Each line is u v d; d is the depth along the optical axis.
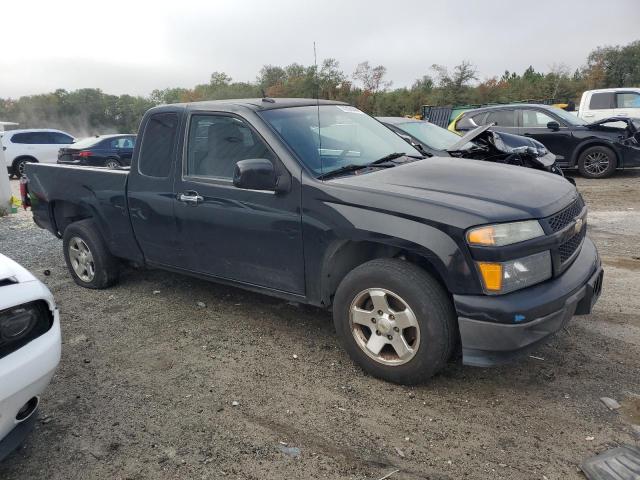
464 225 2.96
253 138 3.90
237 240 3.98
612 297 4.64
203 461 2.75
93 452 2.87
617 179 11.21
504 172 3.76
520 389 3.28
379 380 3.44
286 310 4.67
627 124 11.17
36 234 8.39
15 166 17.33
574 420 2.95
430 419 3.02
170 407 3.26
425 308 3.10
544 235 3.06
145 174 4.57
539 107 11.86
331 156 3.87
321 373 3.58
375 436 2.89
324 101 4.72
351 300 3.41
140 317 4.66
